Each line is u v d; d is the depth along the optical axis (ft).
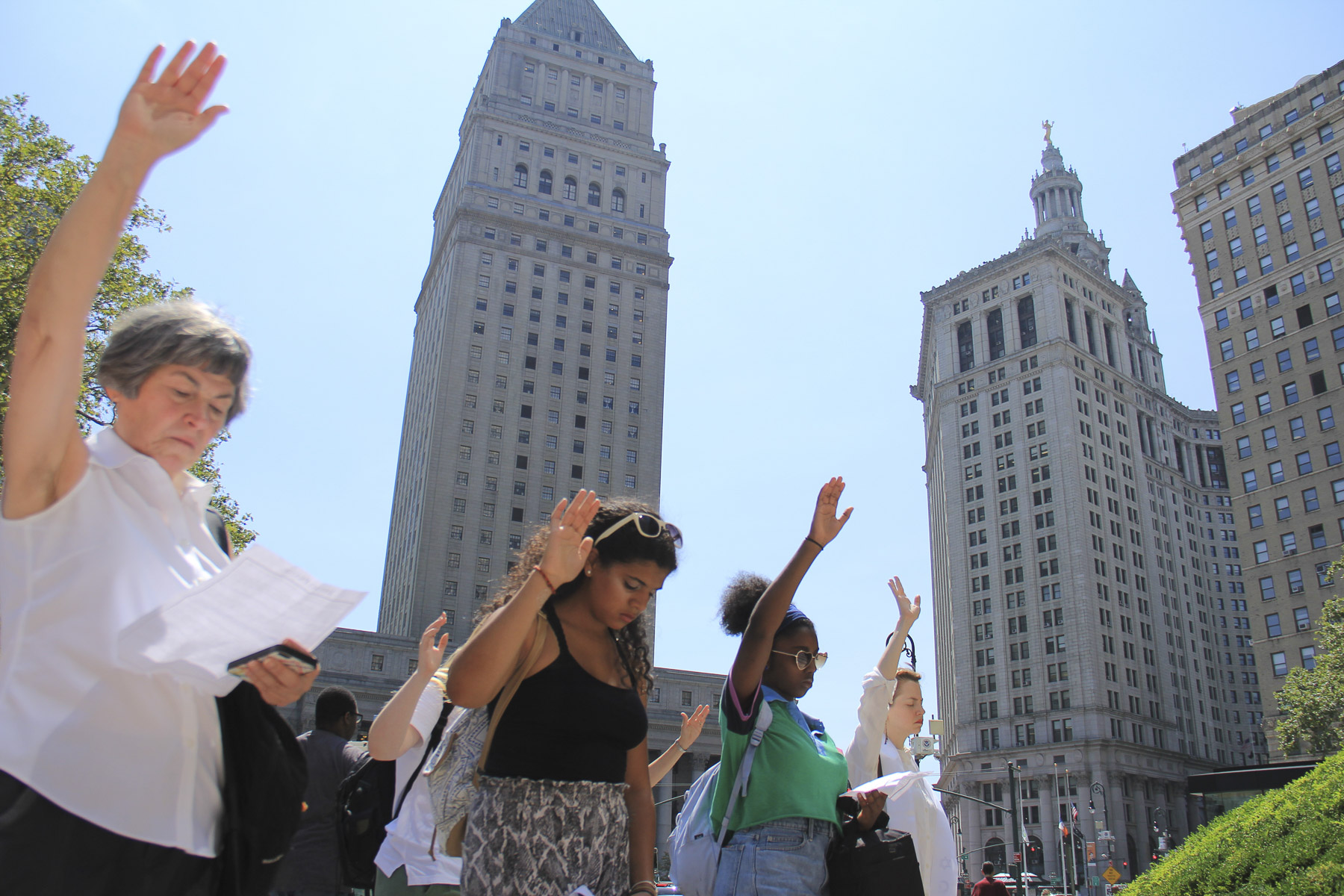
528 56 360.48
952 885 18.13
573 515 10.64
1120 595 351.05
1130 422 395.75
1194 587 423.64
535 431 311.88
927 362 443.32
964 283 404.57
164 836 7.82
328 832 19.80
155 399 8.67
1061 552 345.51
